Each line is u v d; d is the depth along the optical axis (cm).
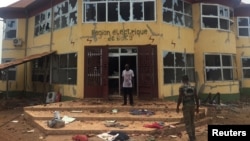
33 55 1959
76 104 1330
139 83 1508
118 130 931
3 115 1434
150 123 1038
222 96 1809
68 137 898
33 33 2145
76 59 1580
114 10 1557
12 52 2242
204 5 1831
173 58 1617
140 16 1545
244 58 2270
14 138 920
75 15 1631
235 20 2294
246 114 1422
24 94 2192
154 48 1513
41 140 869
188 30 1769
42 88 1945
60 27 1789
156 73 1501
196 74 1794
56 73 1795
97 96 1512
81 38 1547
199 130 1032
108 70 1533
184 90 865
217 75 1817
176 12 1684
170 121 1073
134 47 1534
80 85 1528
